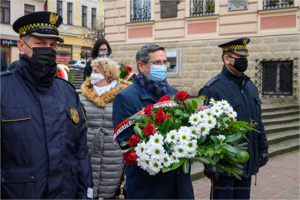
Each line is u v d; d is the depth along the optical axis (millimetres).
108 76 3115
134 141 1735
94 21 26641
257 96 2893
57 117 1775
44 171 1668
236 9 11297
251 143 2623
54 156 1700
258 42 11023
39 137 1682
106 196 2963
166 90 2131
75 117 1884
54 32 1784
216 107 1936
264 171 5355
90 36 23531
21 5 20609
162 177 1915
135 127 1783
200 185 4461
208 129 1793
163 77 2117
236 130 1973
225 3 11500
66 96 1910
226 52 2777
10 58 20641
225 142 1823
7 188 1612
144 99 2064
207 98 2574
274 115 8797
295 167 5609
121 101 2053
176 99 2051
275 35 10742
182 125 1868
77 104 1990
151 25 13008
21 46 1774
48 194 1669
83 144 1963
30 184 1627
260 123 2840
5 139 1617
